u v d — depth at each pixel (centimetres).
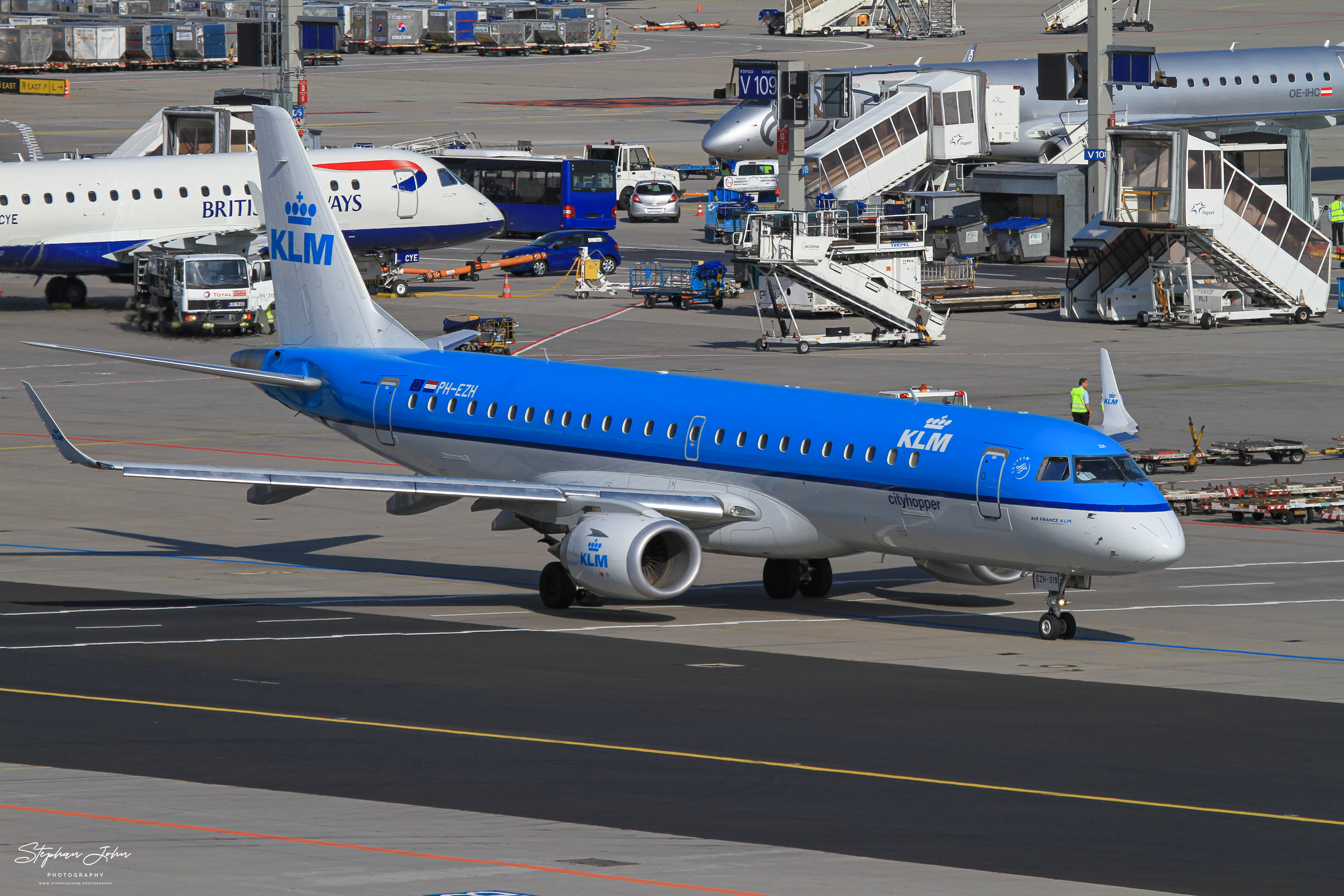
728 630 12412
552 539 13512
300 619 12606
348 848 6906
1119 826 7569
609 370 14062
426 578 14462
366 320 15325
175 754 8650
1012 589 14288
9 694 10012
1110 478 11512
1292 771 8588
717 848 7062
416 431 14612
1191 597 13838
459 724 9400
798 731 9306
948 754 8844
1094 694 10406
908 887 6531
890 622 12800
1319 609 13362
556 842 7088
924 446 12038
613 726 9381
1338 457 19775
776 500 12719
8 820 7312
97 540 15688
